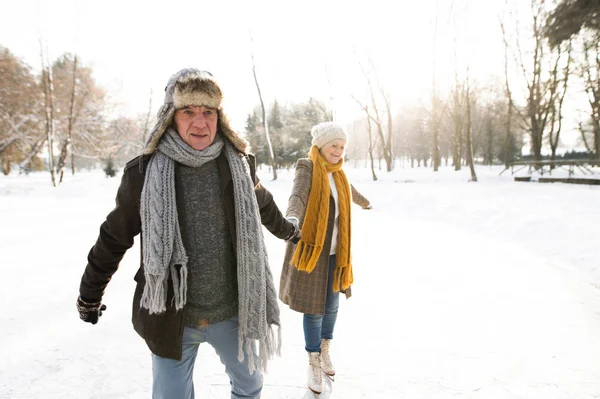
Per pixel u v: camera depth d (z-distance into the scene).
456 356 2.62
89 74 28.97
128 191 1.38
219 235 1.49
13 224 8.27
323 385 2.34
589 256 4.89
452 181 18.02
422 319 3.25
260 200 1.68
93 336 2.94
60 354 2.66
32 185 17.41
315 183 2.35
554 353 2.62
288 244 2.62
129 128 32.34
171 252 1.35
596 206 7.84
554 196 9.91
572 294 3.73
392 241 6.45
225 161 1.53
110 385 2.30
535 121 22.41
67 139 21.77
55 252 5.63
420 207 10.07
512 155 41.44
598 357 2.55
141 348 2.77
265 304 1.56
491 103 38.16
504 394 2.18
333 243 2.43
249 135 46.75
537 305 3.48
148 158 1.44
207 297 1.48
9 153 30.53
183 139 1.45
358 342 2.88
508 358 2.57
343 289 2.49
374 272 4.64
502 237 6.61
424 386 2.29
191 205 1.44
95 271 1.41
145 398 2.18
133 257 5.43
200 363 2.62
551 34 15.58
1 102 26.50
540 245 5.78
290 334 3.08
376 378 2.39
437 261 5.07
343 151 2.45
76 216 9.52
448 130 34.38
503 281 4.18
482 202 9.27
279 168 44.66
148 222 1.34
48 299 3.68
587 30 14.73
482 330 3.01
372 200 12.16
